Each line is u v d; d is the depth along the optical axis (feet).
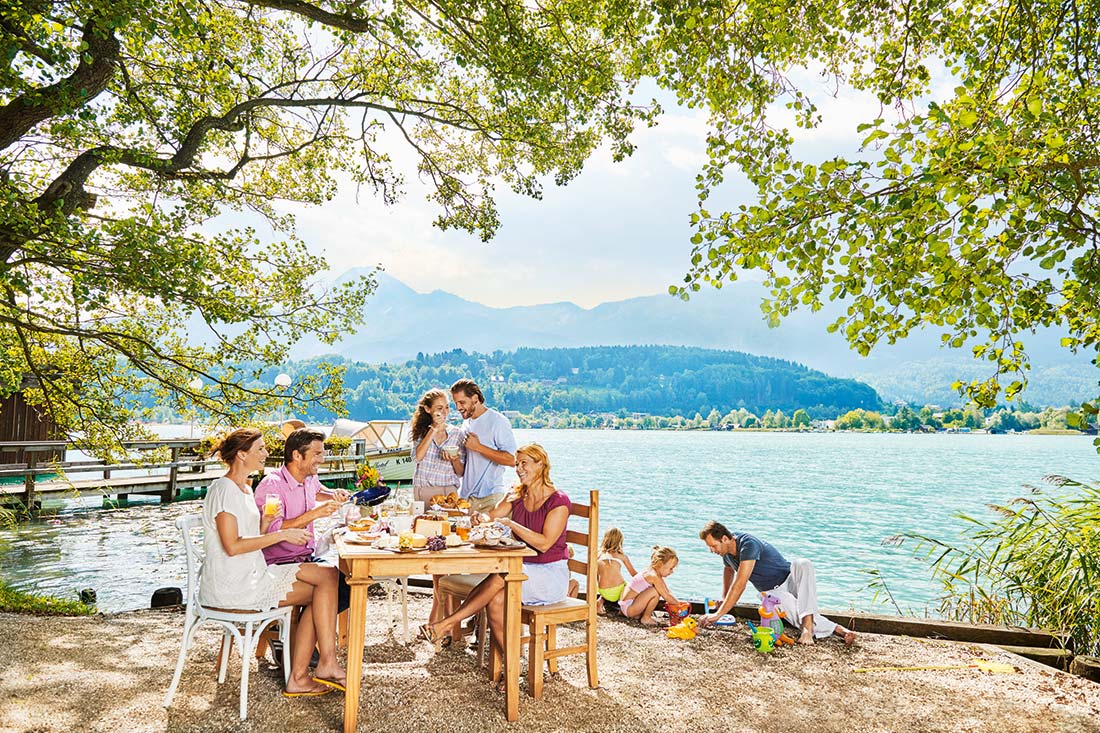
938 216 11.09
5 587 22.13
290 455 15.06
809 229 11.42
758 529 51.78
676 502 67.67
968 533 49.47
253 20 28.81
